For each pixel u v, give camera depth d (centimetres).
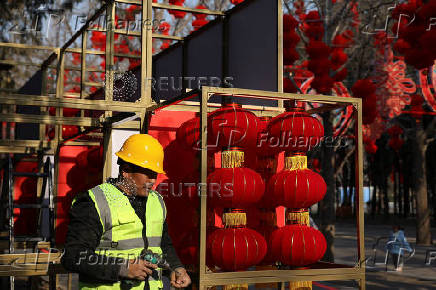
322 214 1367
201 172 395
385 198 4178
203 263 388
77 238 284
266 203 514
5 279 1010
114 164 586
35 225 933
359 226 448
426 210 2166
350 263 1546
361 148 457
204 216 392
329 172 1366
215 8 1340
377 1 1334
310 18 1132
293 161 466
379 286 1166
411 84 1606
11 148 849
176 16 973
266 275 412
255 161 534
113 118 567
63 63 904
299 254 431
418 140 2177
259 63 629
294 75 1360
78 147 882
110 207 297
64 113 1117
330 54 1160
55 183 826
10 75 1270
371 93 1160
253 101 639
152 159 326
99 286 293
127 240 302
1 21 1148
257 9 642
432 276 1312
